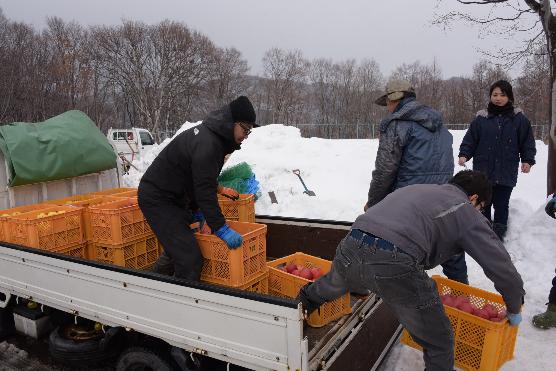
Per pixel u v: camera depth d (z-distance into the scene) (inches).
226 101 2440.9
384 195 168.7
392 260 101.7
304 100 2340.1
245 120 130.0
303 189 377.7
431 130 159.0
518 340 164.1
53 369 158.9
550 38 276.7
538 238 235.1
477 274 222.2
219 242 135.4
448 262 169.3
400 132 159.5
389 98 165.9
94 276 130.6
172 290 114.2
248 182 309.7
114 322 129.3
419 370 145.6
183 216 141.4
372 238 104.5
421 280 103.4
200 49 2346.2
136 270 121.4
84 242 174.7
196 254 136.4
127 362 129.9
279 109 2277.3
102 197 199.6
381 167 164.1
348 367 119.9
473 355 129.0
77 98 2223.2
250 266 139.2
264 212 337.7
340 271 110.7
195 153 128.9
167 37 2215.8
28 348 171.6
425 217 105.5
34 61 2134.6
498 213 236.7
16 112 2004.2
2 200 186.9
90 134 210.8
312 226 185.5
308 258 160.4
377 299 141.1
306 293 120.9
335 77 2261.3
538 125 863.1
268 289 148.6
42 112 2039.9
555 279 170.6
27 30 2158.0
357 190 376.5
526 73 389.7
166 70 2201.0
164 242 139.6
